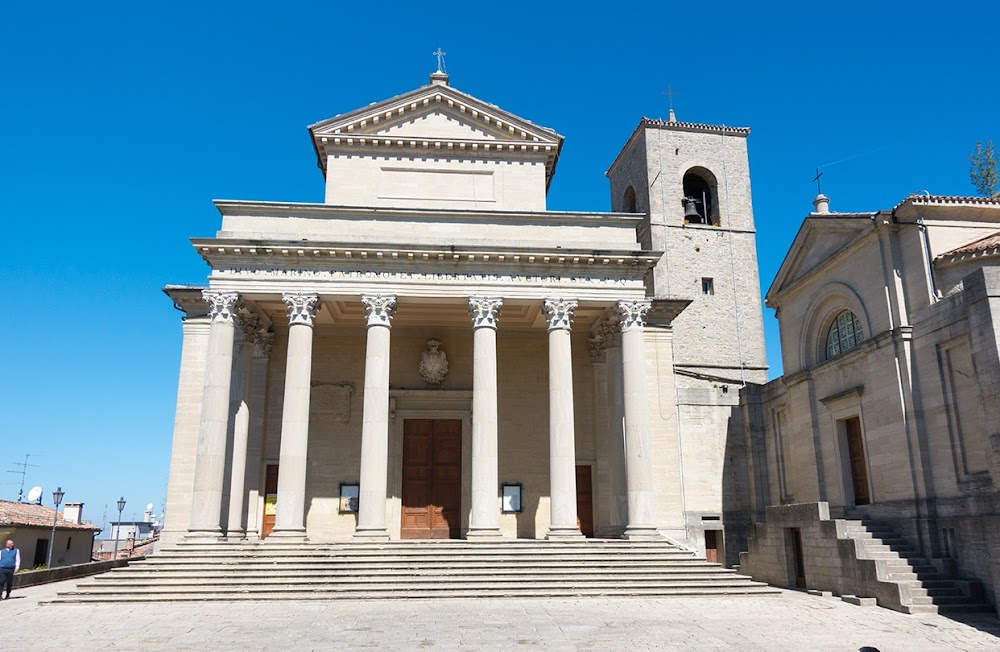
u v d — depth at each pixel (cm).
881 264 2861
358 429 3666
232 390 3325
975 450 2419
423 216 3344
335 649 1620
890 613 2152
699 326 4872
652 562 2694
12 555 2498
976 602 2248
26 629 1886
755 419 3862
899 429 2705
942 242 2720
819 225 3200
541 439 3734
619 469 3288
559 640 1719
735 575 2630
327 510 3547
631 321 3228
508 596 2403
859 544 2422
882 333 2797
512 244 3209
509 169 3669
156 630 1859
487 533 2900
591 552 2781
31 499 4747
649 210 5034
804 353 3444
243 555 2697
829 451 3209
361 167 3616
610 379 3488
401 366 3775
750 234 5119
